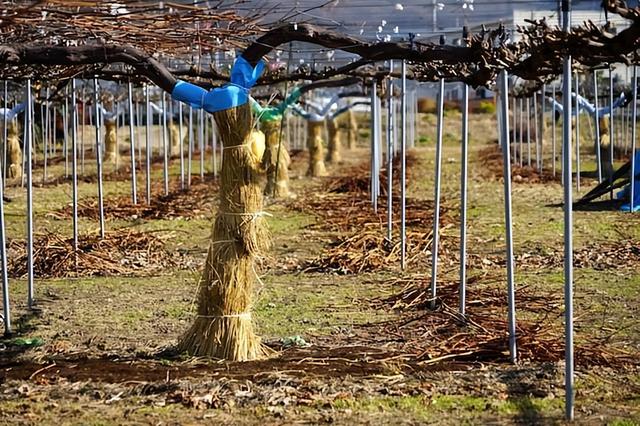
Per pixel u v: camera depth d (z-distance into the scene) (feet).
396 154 137.18
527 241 55.98
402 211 48.73
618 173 72.38
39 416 25.13
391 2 41.91
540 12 45.03
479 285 43.04
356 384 27.55
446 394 26.76
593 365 29.48
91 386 27.61
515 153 119.96
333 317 37.60
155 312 38.78
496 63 29.37
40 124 128.16
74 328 35.88
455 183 97.14
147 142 76.54
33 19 25.93
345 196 83.15
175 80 29.48
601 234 57.98
